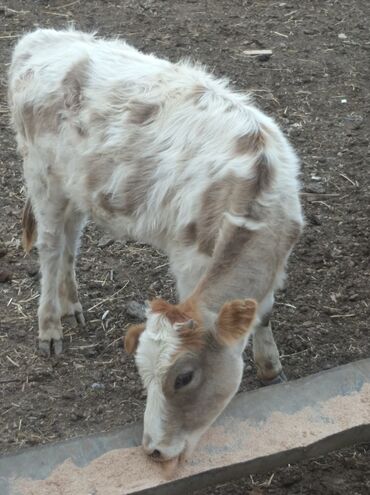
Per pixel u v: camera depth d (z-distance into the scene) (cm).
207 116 197
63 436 204
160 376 162
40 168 225
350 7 435
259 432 186
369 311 248
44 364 228
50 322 231
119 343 236
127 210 207
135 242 277
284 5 435
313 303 251
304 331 240
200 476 177
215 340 168
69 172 216
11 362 228
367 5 438
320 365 228
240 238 182
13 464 177
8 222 285
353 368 201
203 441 182
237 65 377
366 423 189
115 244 276
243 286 181
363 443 202
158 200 198
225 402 175
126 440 182
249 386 221
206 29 408
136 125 203
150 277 262
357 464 198
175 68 214
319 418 190
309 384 196
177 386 165
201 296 177
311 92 361
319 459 199
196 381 167
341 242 276
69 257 236
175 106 202
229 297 179
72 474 176
